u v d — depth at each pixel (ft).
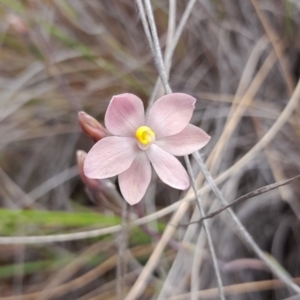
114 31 0.86
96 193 0.62
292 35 0.79
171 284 0.69
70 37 0.83
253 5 0.77
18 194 0.80
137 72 0.83
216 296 0.71
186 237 0.68
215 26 0.82
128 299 0.64
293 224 0.74
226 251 0.73
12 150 0.87
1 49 0.86
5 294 0.77
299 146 0.74
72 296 0.77
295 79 0.79
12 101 0.83
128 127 0.55
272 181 0.75
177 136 0.55
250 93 0.73
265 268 0.70
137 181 0.54
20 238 0.65
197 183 0.68
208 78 0.82
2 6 0.83
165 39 0.82
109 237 0.75
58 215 0.68
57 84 0.84
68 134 0.85
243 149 0.77
